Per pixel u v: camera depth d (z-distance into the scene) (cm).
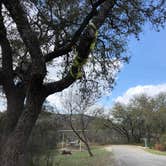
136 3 1182
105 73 1342
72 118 5431
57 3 1167
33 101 923
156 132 9525
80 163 3378
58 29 1175
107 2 1041
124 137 11588
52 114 2383
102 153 5503
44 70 927
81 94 1332
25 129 906
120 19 1242
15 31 1262
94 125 9981
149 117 9681
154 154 5450
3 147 931
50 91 945
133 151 6431
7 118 1032
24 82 1077
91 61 1325
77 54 916
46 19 1158
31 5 1132
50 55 1071
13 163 883
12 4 937
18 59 1259
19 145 895
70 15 1215
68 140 7325
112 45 1326
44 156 2058
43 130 2100
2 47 1051
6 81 1044
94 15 1043
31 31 932
